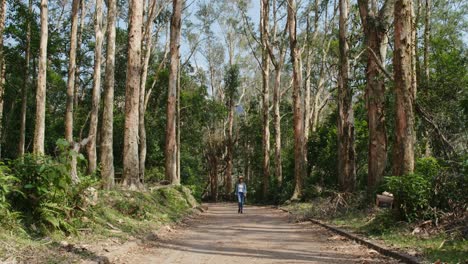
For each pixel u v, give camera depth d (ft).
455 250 26.45
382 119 57.93
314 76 156.66
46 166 28.35
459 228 31.19
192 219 64.49
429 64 79.36
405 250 28.22
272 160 157.07
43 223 28.07
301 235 43.32
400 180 36.91
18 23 80.59
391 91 66.39
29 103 94.38
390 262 26.25
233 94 181.27
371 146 58.08
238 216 73.36
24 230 25.85
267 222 59.88
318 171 112.16
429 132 50.90
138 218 46.03
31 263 21.34
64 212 30.35
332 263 27.02
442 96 59.21
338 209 57.36
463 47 95.14
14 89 91.40
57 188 29.22
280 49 124.06
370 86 58.44
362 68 75.97
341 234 41.29
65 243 26.71
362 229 40.93
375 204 50.85
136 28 61.77
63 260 22.85
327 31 127.54
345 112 71.51
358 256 29.60
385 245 31.22
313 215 60.90
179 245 35.40
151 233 39.40
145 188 64.49
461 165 34.45
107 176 55.21
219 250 32.63
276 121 123.44
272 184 126.62
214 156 186.19
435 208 35.06
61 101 118.11
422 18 91.50
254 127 179.42
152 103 132.16
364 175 89.97
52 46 91.66
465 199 33.96
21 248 23.21
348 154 70.74
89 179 33.30
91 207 36.01
